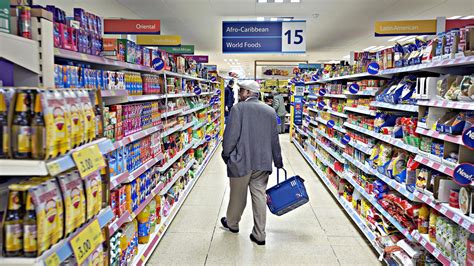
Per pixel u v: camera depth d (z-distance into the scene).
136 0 6.84
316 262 3.26
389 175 3.20
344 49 14.88
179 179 4.95
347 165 4.75
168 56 4.50
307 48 14.62
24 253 1.14
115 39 2.64
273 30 6.35
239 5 7.23
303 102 10.55
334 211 4.72
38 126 1.15
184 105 5.57
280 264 3.21
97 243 1.50
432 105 2.43
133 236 2.88
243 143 3.51
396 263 2.85
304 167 7.67
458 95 2.18
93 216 1.56
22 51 1.46
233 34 6.38
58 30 1.79
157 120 3.67
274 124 3.61
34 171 1.14
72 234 1.36
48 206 1.20
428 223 2.63
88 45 2.18
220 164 7.95
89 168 1.37
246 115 3.51
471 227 1.93
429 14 7.99
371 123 3.79
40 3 7.00
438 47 2.49
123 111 2.65
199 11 7.76
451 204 2.24
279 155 3.73
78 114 1.39
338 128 5.25
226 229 4.03
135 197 2.88
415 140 2.76
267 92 16.66
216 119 10.96
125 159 2.65
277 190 3.70
